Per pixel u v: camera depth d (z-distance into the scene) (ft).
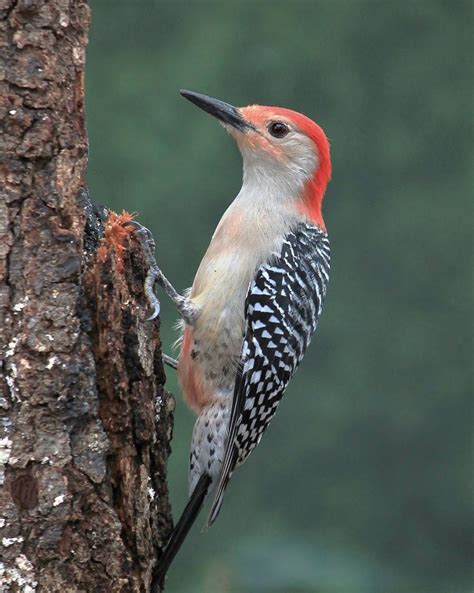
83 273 17.90
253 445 23.26
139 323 18.13
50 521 16.96
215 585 51.52
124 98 73.26
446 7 84.07
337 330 75.31
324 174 24.64
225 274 22.58
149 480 18.35
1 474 16.87
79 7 18.07
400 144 81.30
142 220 68.13
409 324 76.07
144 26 77.46
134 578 17.87
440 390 74.64
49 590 16.90
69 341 17.47
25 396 17.12
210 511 21.93
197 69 76.02
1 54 17.44
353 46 82.33
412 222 78.89
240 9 79.15
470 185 80.74
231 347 22.35
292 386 72.18
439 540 70.85
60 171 17.74
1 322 17.20
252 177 24.06
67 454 17.24
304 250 23.66
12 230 17.39
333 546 62.03
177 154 70.23
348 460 71.46
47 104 17.65
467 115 82.84
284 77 79.46
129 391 17.90
